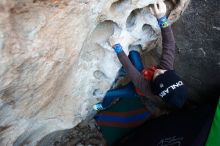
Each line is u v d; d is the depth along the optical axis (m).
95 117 2.99
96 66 2.09
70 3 1.40
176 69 2.82
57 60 1.59
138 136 2.77
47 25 1.39
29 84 1.54
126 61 1.92
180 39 2.59
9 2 1.21
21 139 2.00
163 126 2.66
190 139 2.35
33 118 1.85
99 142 2.94
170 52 1.93
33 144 2.23
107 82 2.25
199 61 2.65
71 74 1.87
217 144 2.26
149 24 2.10
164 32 1.92
